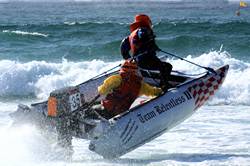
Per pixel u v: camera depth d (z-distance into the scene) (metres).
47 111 22.69
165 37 66.12
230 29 69.69
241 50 59.78
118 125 21.78
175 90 23.28
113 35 70.44
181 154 22.95
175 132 27.25
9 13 136.38
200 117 31.00
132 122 21.97
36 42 65.94
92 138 22.19
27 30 76.19
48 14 128.38
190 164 21.12
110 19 101.94
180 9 156.25
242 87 37.06
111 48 58.88
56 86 40.81
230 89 36.88
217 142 25.05
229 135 26.39
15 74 40.84
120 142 21.83
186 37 61.59
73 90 22.59
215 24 71.00
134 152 23.66
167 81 23.50
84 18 107.38
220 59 43.00
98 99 24.66
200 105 23.83
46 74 41.66
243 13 124.44
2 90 40.31
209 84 23.75
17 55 56.78
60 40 67.31
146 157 22.66
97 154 23.31
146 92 23.41
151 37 23.17
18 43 65.25
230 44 60.78
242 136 26.12
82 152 23.75
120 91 22.95
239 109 33.97
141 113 22.23
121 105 22.98
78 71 42.53
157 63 23.23
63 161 22.06
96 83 24.73
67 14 126.81
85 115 23.09
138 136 22.19
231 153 22.89
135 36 23.11
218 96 36.44
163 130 23.03
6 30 74.31
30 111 22.81
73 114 22.44
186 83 23.62
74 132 22.47
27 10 158.75
